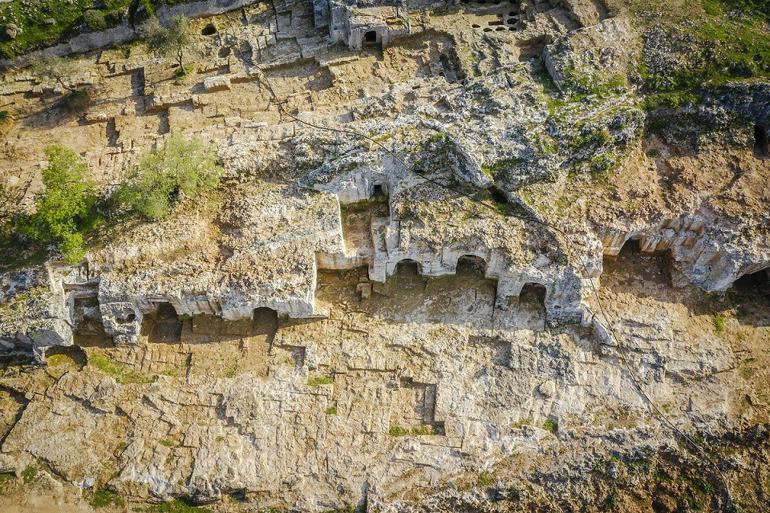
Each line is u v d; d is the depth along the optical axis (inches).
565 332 780.0
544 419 741.3
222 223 789.2
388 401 751.7
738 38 851.4
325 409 745.6
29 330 744.3
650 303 790.5
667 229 789.9
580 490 716.0
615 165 799.7
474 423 737.0
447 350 773.3
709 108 810.8
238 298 756.6
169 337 790.5
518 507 709.3
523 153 772.6
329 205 790.5
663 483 719.7
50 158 772.0
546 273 752.3
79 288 775.7
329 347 776.3
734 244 761.0
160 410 748.6
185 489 711.1
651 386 753.0
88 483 716.7
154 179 767.1
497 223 768.3
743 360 767.7
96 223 792.9
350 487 713.6
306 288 757.3
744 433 733.9
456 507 709.9
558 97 808.3
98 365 773.3
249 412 743.1
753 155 812.0
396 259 781.3
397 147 778.2
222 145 826.8
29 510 708.7
